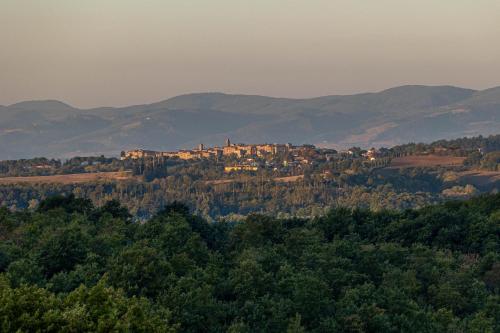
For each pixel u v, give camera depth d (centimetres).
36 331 14262
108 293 16662
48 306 15212
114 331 14575
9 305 14725
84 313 14862
